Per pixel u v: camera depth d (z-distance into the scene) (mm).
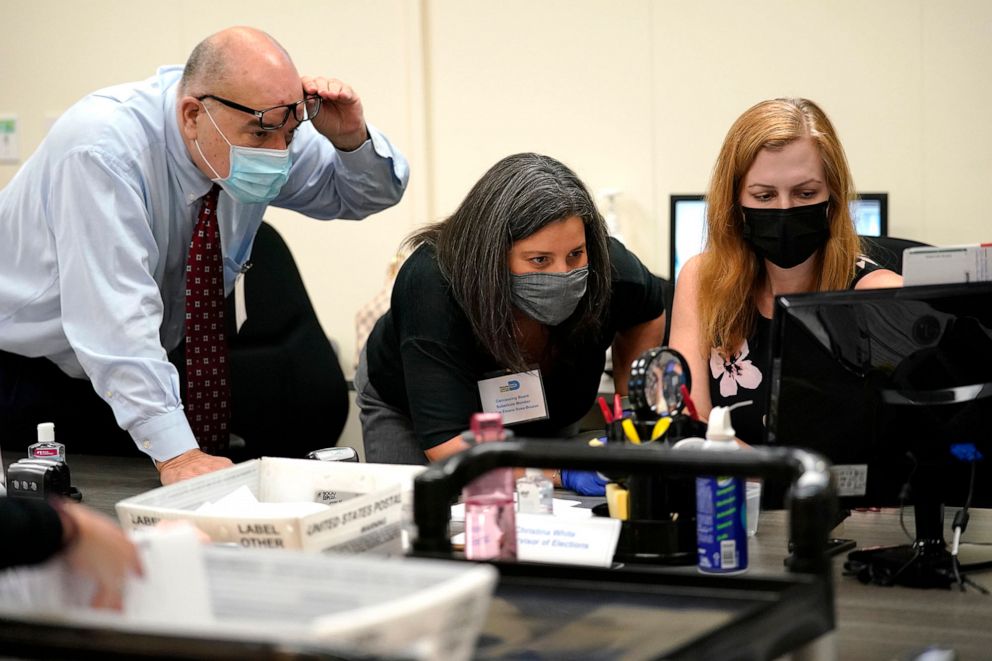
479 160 12797
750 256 6266
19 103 13969
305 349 9867
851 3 11438
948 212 11398
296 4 13148
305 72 13211
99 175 7078
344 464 5145
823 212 5938
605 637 3234
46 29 13891
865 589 4602
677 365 4883
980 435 4730
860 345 4727
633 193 12297
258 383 9656
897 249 7172
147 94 7484
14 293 7723
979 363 4727
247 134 7141
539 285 6125
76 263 7008
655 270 12320
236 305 9617
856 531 5434
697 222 11555
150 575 2988
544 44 12422
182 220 7684
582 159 12430
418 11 12695
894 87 11414
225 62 7047
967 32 11164
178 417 6816
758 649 3189
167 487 4777
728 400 6527
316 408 9891
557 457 3723
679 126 12070
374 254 13234
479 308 6172
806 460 3490
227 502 4984
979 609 4305
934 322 4727
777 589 3502
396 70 12875
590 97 12344
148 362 6758
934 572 4656
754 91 11805
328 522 4273
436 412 6273
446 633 2615
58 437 8234
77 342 6992
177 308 8086
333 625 2453
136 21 13633
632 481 4688
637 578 3684
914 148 11414
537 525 4789
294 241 13484
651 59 12078
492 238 6098
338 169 8539
